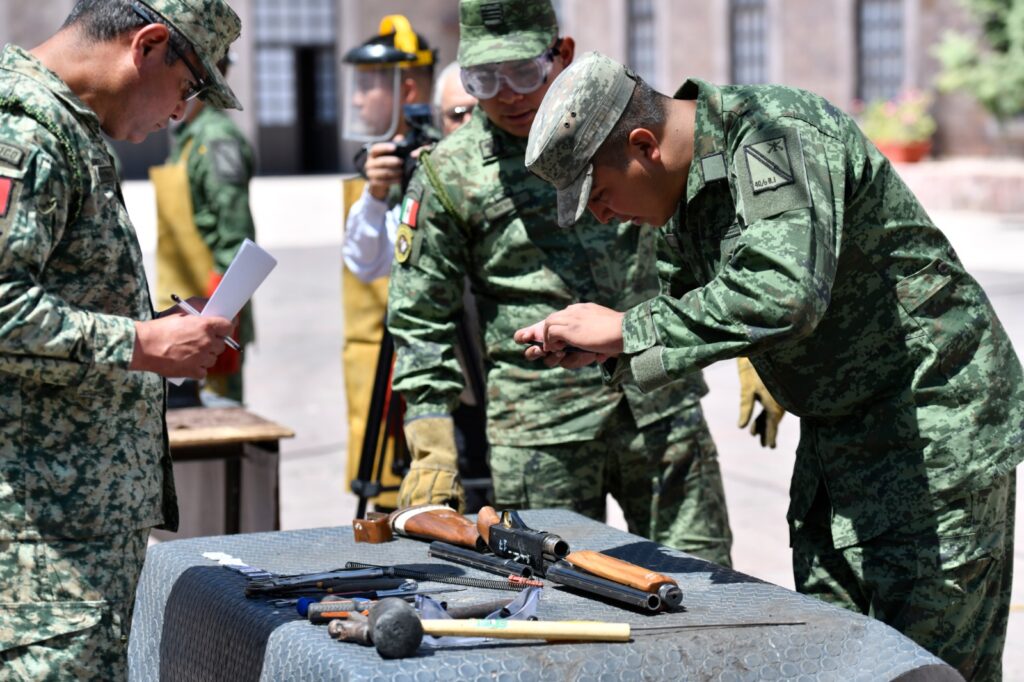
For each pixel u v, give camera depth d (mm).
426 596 2100
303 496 5805
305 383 8281
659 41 27703
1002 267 12227
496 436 3256
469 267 3236
